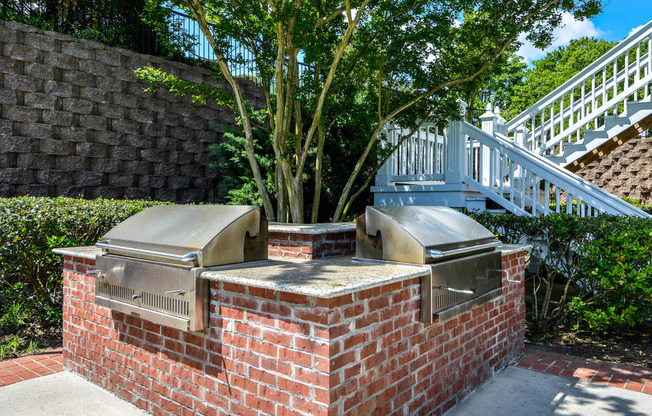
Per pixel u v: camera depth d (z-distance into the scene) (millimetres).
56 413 2902
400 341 2553
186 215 3082
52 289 4664
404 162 8016
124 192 6816
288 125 5168
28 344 4195
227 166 7457
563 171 6117
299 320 2174
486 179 7352
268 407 2311
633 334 4711
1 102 5652
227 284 2492
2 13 5883
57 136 6145
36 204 4559
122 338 3131
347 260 3174
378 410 2391
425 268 2674
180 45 5691
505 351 3775
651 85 6387
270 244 3748
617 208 5465
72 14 6781
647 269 4090
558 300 5941
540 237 5043
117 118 6719
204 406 2619
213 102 7887
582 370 3732
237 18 4801
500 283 3514
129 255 3000
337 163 8242
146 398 2961
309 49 4445
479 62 6004
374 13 5102
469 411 2988
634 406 3057
